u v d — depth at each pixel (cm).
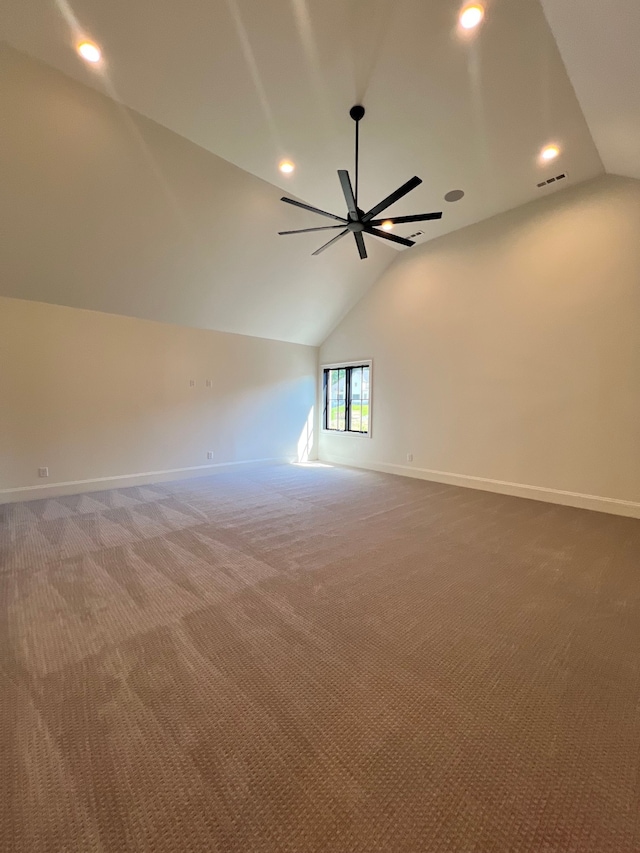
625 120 288
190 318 566
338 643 183
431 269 559
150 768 119
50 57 261
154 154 350
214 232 450
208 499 453
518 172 392
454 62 261
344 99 294
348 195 273
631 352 387
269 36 242
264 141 341
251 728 135
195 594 229
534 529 347
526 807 108
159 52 255
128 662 170
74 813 106
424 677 160
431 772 118
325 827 102
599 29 212
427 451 571
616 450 397
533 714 141
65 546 303
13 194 343
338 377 730
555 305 436
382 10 225
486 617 206
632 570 263
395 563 273
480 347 505
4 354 430
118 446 516
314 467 676
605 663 170
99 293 472
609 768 120
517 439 471
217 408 616
